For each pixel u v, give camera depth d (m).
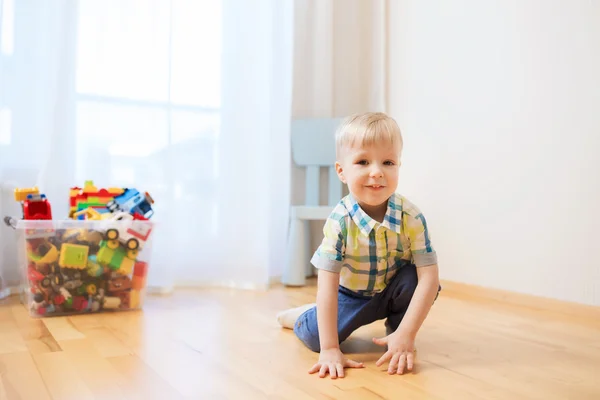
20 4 1.65
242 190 1.93
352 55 2.33
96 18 1.76
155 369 0.95
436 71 1.98
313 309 1.13
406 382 0.90
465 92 1.86
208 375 0.92
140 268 1.49
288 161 2.06
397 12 2.18
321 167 2.22
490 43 1.77
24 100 1.65
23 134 1.65
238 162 1.93
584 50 1.49
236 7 1.94
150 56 1.82
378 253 1.05
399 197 1.07
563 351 1.12
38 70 1.67
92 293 1.43
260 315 1.44
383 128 1.01
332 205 2.15
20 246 1.49
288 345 1.13
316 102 2.23
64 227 1.40
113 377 0.91
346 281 1.11
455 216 1.89
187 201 1.90
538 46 1.62
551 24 1.58
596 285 1.46
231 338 1.19
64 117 1.71
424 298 1.02
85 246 1.40
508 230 1.70
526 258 1.64
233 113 1.93
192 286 1.91
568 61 1.53
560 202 1.55
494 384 0.90
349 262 1.07
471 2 1.84
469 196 1.84
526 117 1.65
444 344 1.17
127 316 1.41
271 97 1.96
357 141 1.01
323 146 2.15
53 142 1.69
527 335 1.26
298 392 0.85
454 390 0.87
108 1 1.77
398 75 2.17
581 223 1.50
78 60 1.74
